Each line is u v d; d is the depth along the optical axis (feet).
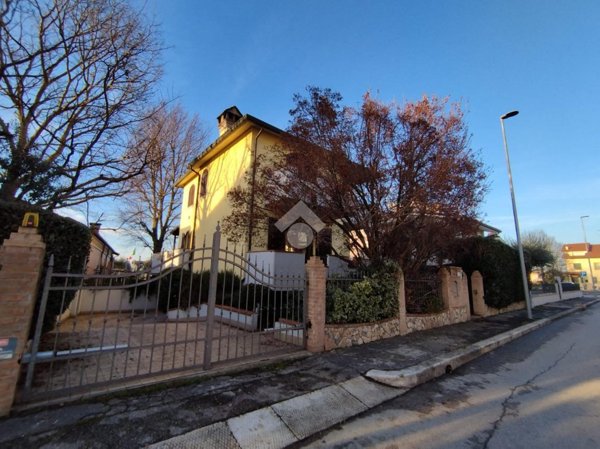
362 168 26.66
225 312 31.12
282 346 21.66
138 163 36.06
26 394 11.56
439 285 35.63
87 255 18.33
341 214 28.37
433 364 18.75
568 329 35.83
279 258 34.47
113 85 29.25
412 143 28.02
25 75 24.50
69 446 9.58
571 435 11.43
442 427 12.15
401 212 26.61
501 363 21.30
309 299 21.38
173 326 30.78
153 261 58.80
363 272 27.61
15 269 11.43
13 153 25.66
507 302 47.06
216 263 17.08
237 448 10.52
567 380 17.57
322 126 27.04
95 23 26.66
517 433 11.60
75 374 14.90
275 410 12.74
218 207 49.67
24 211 15.96
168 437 10.40
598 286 199.93
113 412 11.67
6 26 22.43
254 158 40.24
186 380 14.75
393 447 10.75
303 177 27.68
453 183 26.99
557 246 149.79
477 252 43.06
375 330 24.99
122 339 23.31
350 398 14.52
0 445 9.41
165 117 51.67
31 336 16.28
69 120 28.78
